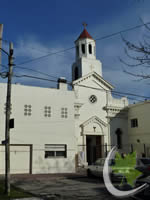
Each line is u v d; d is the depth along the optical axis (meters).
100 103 28.50
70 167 22.23
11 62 12.62
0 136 19.98
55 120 22.58
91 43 31.41
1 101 20.58
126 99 30.41
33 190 12.08
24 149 21.06
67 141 22.69
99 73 30.75
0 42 14.28
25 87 21.80
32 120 21.59
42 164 21.25
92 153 28.78
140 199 8.59
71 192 11.32
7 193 10.76
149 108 26.80
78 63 30.58
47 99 22.59
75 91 27.12
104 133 27.83
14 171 20.38
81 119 26.86
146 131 26.84
